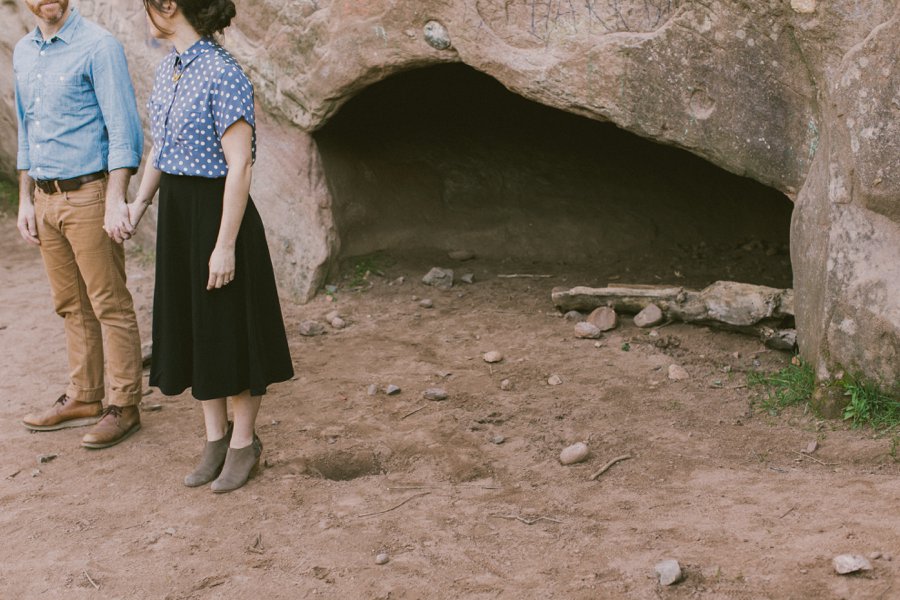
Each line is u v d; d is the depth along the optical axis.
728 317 4.84
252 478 3.81
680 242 6.46
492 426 4.17
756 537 3.03
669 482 3.53
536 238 6.56
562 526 3.26
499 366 4.81
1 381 5.05
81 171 3.94
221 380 3.52
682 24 4.38
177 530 3.45
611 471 3.67
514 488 3.60
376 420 4.30
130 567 3.22
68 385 4.88
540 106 7.11
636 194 6.65
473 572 3.03
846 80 3.81
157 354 3.62
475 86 7.01
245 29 6.00
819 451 3.69
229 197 3.33
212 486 3.71
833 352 3.98
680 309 5.04
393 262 6.41
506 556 3.11
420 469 3.84
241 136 3.34
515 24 4.89
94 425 4.39
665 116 4.58
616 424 4.07
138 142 3.93
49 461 4.10
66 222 3.99
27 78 3.92
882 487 3.27
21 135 4.07
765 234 6.44
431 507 3.48
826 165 4.02
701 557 2.95
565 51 4.77
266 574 3.12
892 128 3.69
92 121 3.93
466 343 5.18
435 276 6.07
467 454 3.91
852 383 3.93
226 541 3.35
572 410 4.24
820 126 4.12
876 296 3.82
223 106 3.31
